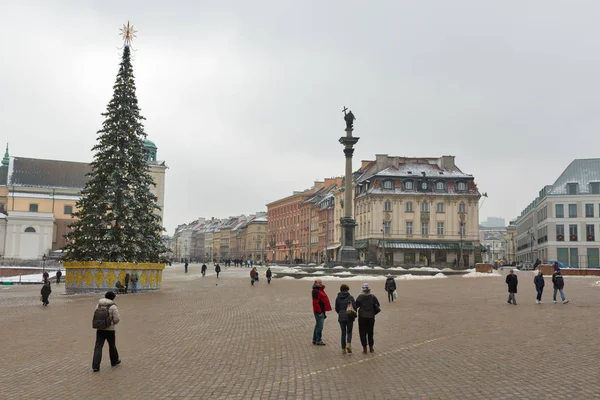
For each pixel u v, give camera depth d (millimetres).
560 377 12125
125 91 46219
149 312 27047
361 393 11039
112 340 14031
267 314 25250
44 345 17500
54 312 27688
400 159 104188
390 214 96500
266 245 172000
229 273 79875
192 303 31641
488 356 14602
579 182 99562
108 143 45125
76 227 44844
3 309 29375
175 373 13164
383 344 16719
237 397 10930
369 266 69250
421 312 25172
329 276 59250
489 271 68688
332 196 120812
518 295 34344
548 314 23781
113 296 14328
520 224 144125
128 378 12727
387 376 12477
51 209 115500
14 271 77875
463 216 97250
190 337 18688
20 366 14305
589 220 97062
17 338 18938
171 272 85312
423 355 14891
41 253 107312
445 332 18906
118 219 44344
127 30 47000
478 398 10547
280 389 11469
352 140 65875
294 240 147250
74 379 12711
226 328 20734
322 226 126312
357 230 105188
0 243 105875
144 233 45562
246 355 15281
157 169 119688
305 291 40375
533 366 13297
